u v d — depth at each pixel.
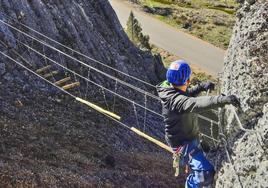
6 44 36.25
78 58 44.19
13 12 39.53
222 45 92.06
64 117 34.59
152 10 103.06
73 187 25.42
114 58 51.94
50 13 44.22
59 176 25.59
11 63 35.12
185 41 90.56
